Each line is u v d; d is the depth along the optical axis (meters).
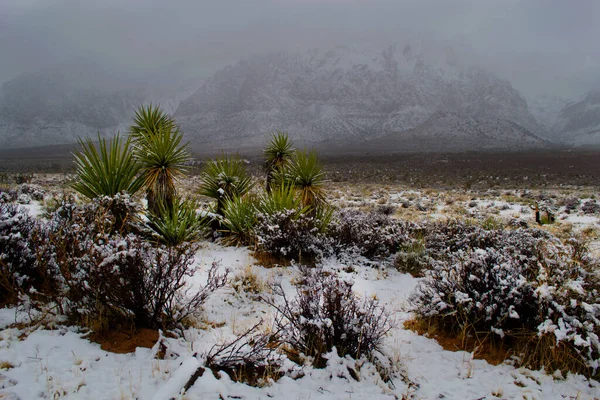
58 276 4.04
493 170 56.44
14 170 49.38
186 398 2.63
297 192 8.91
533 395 3.16
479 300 4.30
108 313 3.72
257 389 2.98
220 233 8.28
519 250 6.23
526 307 4.12
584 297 3.92
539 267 4.47
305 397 2.95
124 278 3.59
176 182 7.91
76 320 3.68
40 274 4.07
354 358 3.62
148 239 6.59
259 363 3.29
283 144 9.98
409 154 126.56
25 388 2.61
